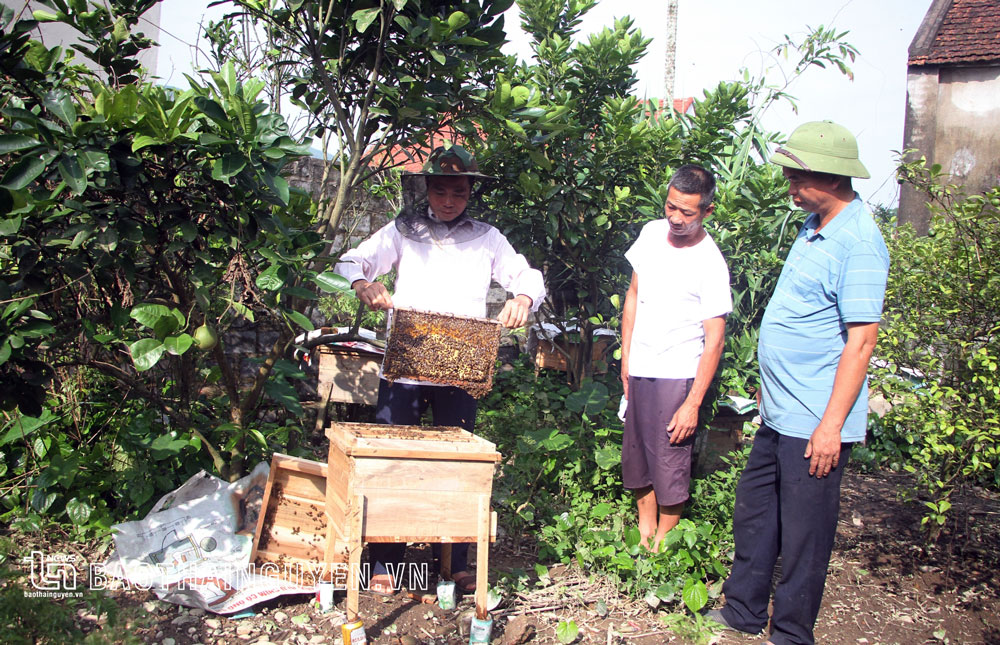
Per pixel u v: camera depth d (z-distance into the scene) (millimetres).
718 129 5543
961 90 12102
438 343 3150
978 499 5172
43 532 3566
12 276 2992
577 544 3799
